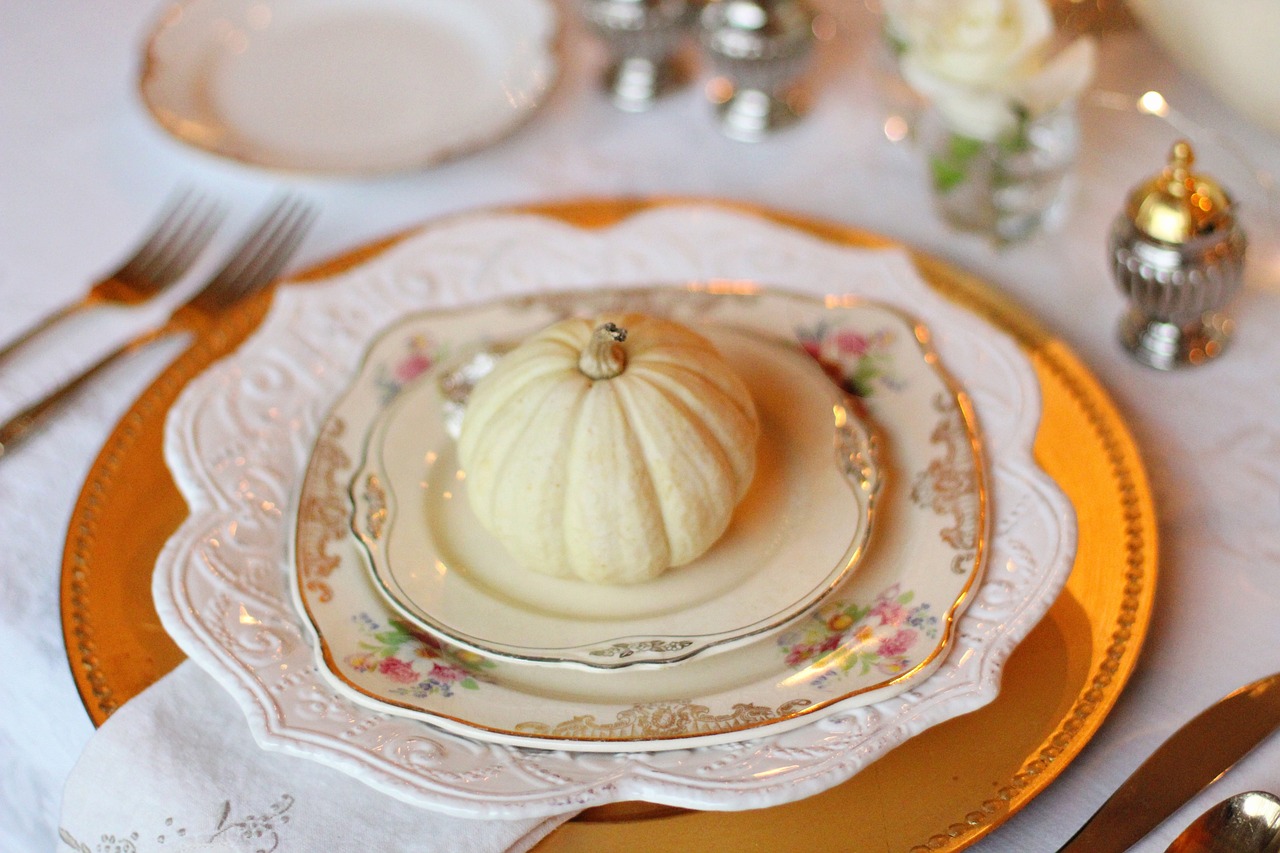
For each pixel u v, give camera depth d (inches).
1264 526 25.6
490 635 24.3
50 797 25.5
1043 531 24.8
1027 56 27.5
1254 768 23.1
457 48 33.8
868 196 30.9
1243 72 27.8
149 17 35.9
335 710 23.6
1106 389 27.4
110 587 25.3
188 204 31.6
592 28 32.7
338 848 22.9
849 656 23.9
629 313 26.2
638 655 23.7
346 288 28.8
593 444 24.6
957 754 23.4
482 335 27.8
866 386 26.9
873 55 32.9
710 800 22.5
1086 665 24.0
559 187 31.6
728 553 25.4
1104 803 23.0
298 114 32.4
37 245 31.0
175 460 26.2
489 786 22.8
